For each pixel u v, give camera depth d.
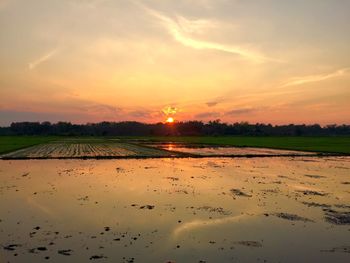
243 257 9.88
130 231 12.12
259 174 27.53
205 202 16.78
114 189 20.16
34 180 23.58
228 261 9.59
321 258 9.87
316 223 13.35
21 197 17.72
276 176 26.44
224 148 65.75
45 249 10.28
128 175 26.31
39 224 12.88
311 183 23.08
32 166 32.59
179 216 14.14
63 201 16.78
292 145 77.25
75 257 9.69
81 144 81.19
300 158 43.69
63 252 10.05
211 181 23.55
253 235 11.84
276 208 15.70
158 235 11.71
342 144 82.31
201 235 11.77
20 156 43.66
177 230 12.29
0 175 26.17
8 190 19.72
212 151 56.28
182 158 42.84
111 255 9.88
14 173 27.36
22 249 10.27
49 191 19.42
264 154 49.06
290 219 13.89
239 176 26.20
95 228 12.43
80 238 11.31
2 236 11.46
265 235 11.84
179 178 24.86
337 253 10.24
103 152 52.19
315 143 88.81
